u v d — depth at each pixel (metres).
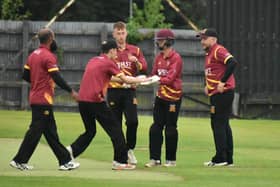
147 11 78.06
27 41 64.19
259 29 62.12
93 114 30.23
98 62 30.14
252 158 35.69
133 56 32.72
